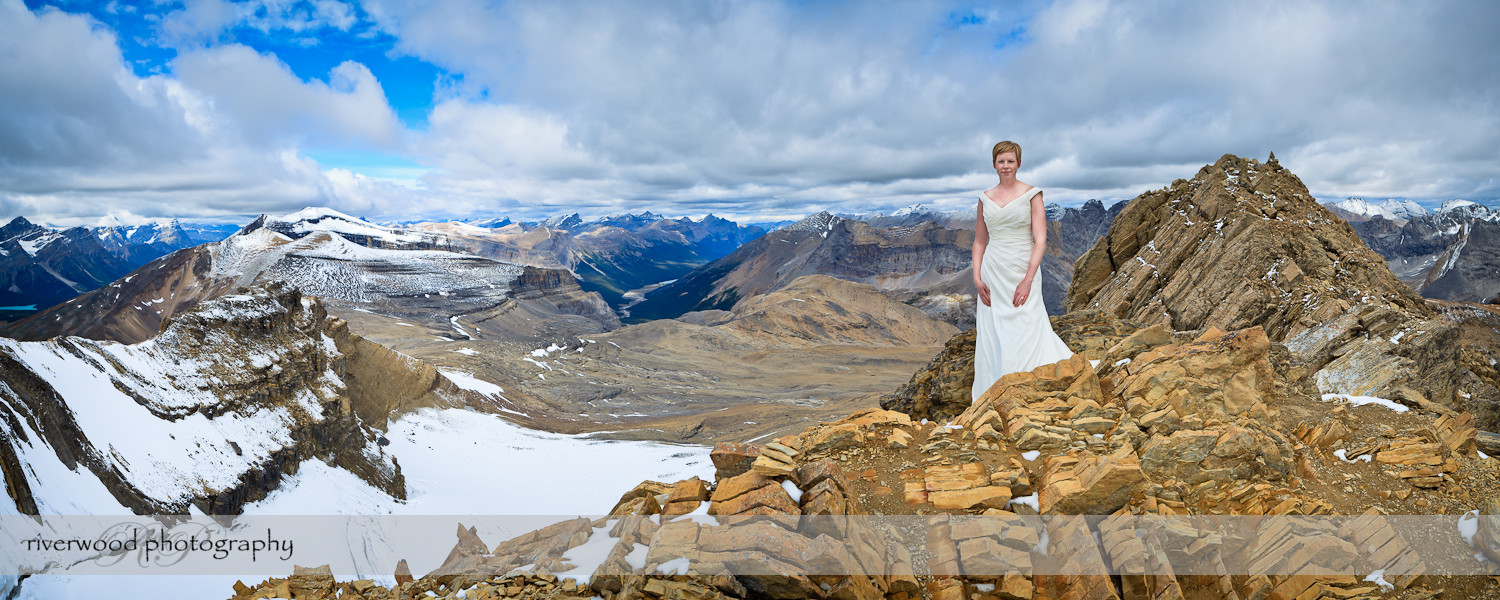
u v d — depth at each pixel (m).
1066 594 8.38
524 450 117.44
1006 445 10.84
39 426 41.84
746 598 8.18
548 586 9.04
